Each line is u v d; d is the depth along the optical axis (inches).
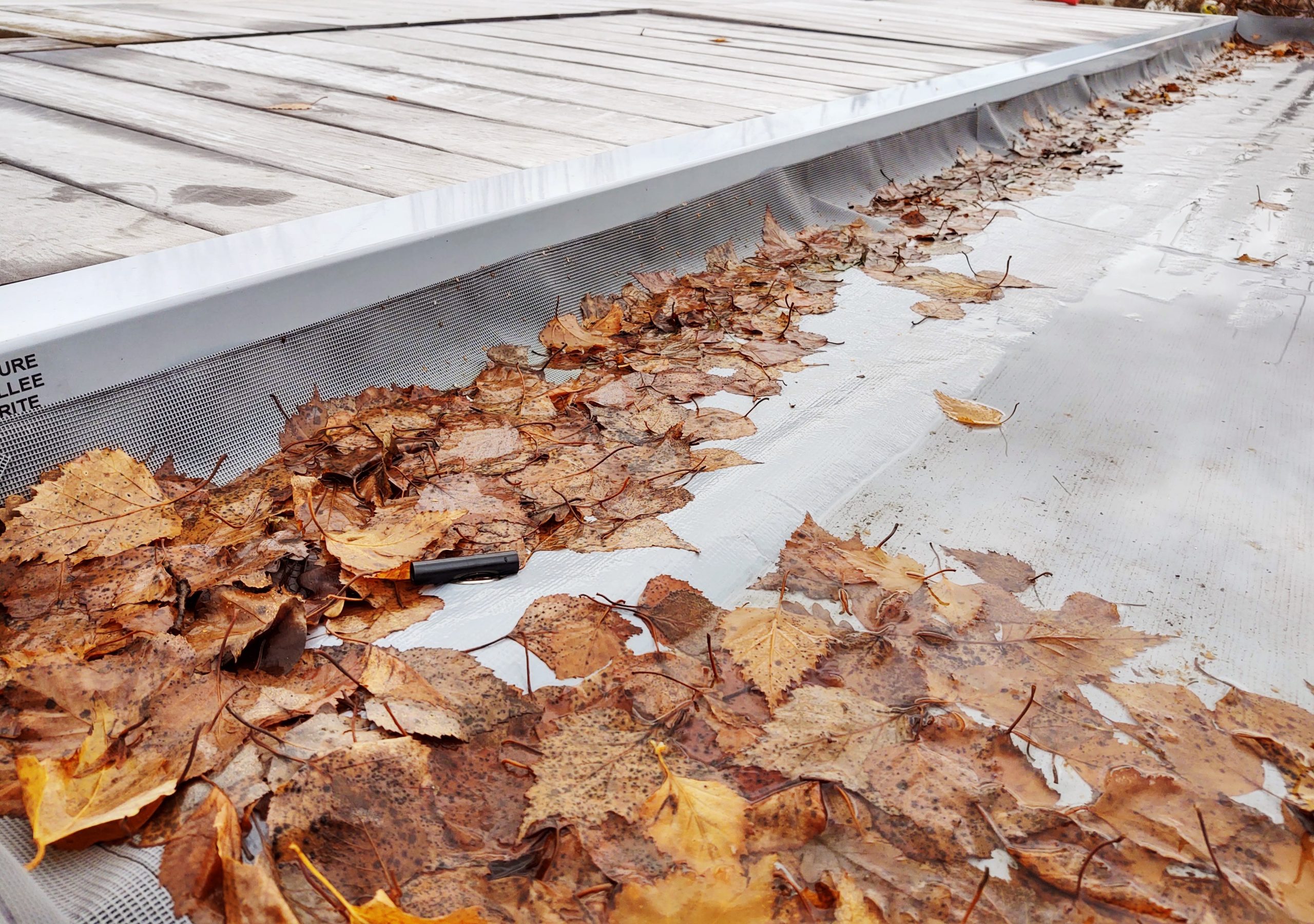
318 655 39.3
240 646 37.9
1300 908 30.7
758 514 51.9
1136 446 61.5
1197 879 31.5
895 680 40.0
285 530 46.9
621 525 50.3
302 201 68.5
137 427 49.1
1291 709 39.6
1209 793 35.1
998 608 45.2
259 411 54.2
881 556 48.8
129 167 74.2
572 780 33.6
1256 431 64.1
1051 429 63.4
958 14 267.4
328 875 29.5
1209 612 45.8
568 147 90.4
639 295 79.9
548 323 72.4
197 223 62.6
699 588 46.1
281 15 176.7
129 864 29.0
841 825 32.8
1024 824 33.2
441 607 43.4
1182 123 180.4
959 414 64.6
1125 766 36.0
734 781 34.4
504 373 65.9
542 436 58.6
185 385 50.8
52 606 40.6
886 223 107.7
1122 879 31.3
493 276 68.3
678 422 61.6
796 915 29.6
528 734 36.3
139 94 100.0
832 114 113.6
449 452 55.7
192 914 27.7
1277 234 109.8
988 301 85.9
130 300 48.6
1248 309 86.0
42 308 46.9
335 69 122.6
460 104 107.6
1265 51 298.7
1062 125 168.4
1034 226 110.2
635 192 79.7
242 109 96.7
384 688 37.3
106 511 45.4
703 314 79.0
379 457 52.7
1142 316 83.4
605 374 68.1
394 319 61.7
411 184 74.7
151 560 43.7
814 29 210.4
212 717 34.7
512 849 31.0
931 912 29.9
